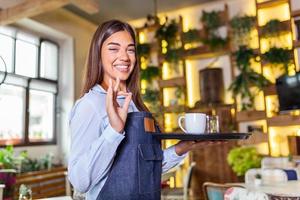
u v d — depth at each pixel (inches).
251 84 171.6
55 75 204.1
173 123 195.2
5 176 104.7
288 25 171.0
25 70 181.0
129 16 212.7
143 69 203.0
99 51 38.4
